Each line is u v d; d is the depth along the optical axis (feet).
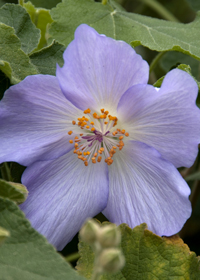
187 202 0.69
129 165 0.73
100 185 0.74
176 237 0.70
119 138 0.74
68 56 0.69
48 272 0.58
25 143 0.71
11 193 0.63
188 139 0.70
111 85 0.72
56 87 0.71
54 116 0.72
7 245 0.59
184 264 0.69
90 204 0.73
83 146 0.77
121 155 0.74
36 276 0.58
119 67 0.71
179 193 0.70
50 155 0.72
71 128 0.74
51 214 0.71
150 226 0.71
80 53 0.70
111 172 0.74
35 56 0.78
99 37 0.70
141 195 0.72
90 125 0.77
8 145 0.70
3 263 0.58
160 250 0.69
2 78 0.75
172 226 0.70
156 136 0.72
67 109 0.73
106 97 0.73
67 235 0.71
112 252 0.51
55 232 0.71
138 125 0.73
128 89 0.70
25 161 0.70
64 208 0.72
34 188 0.71
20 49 0.75
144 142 0.73
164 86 0.68
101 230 0.53
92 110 0.75
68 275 0.58
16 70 0.74
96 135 0.77
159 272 0.69
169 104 0.69
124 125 0.74
